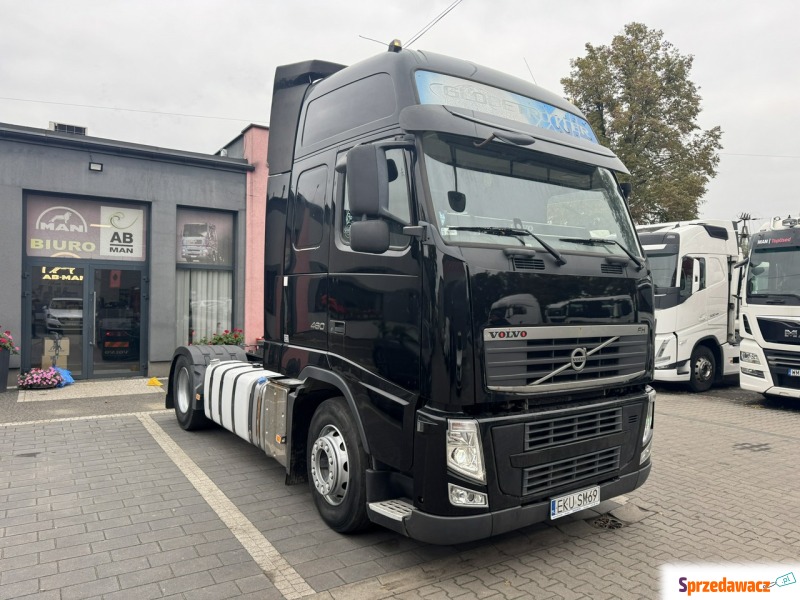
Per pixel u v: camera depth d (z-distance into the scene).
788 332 9.25
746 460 6.57
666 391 11.65
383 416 3.81
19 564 3.81
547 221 4.09
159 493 5.19
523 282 3.65
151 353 11.34
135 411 8.60
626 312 4.21
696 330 11.19
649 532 4.54
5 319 10.00
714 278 11.55
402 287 3.72
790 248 9.45
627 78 22.56
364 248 3.62
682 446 7.18
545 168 4.21
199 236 12.19
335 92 4.72
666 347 10.98
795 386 9.29
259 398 5.39
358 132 4.33
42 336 10.59
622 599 3.52
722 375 11.84
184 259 12.05
